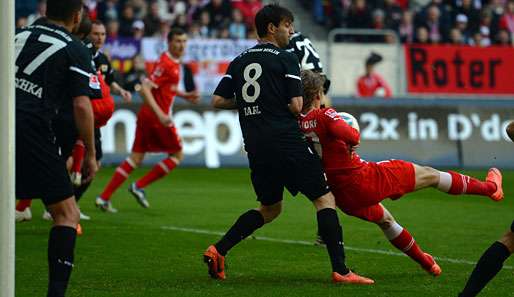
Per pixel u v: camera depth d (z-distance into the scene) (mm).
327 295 20453
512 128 19000
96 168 19062
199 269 24031
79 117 18344
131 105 56031
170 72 38906
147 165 55656
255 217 22688
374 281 22203
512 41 72375
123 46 59938
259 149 21859
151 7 64438
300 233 31297
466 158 59938
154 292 20828
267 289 21172
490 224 34438
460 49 64812
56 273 18047
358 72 63562
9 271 15727
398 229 22547
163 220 34594
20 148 17922
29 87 18172
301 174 21734
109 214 36250
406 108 59750
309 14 75750
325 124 21641
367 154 58375
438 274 23031
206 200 41312
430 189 47250
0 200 15727
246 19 68500
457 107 60594
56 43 18344
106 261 25203
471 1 71688
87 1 63938
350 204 22031
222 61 60906
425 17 69125
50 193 18078
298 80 21734
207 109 57250
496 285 21812
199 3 68875
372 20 68625
